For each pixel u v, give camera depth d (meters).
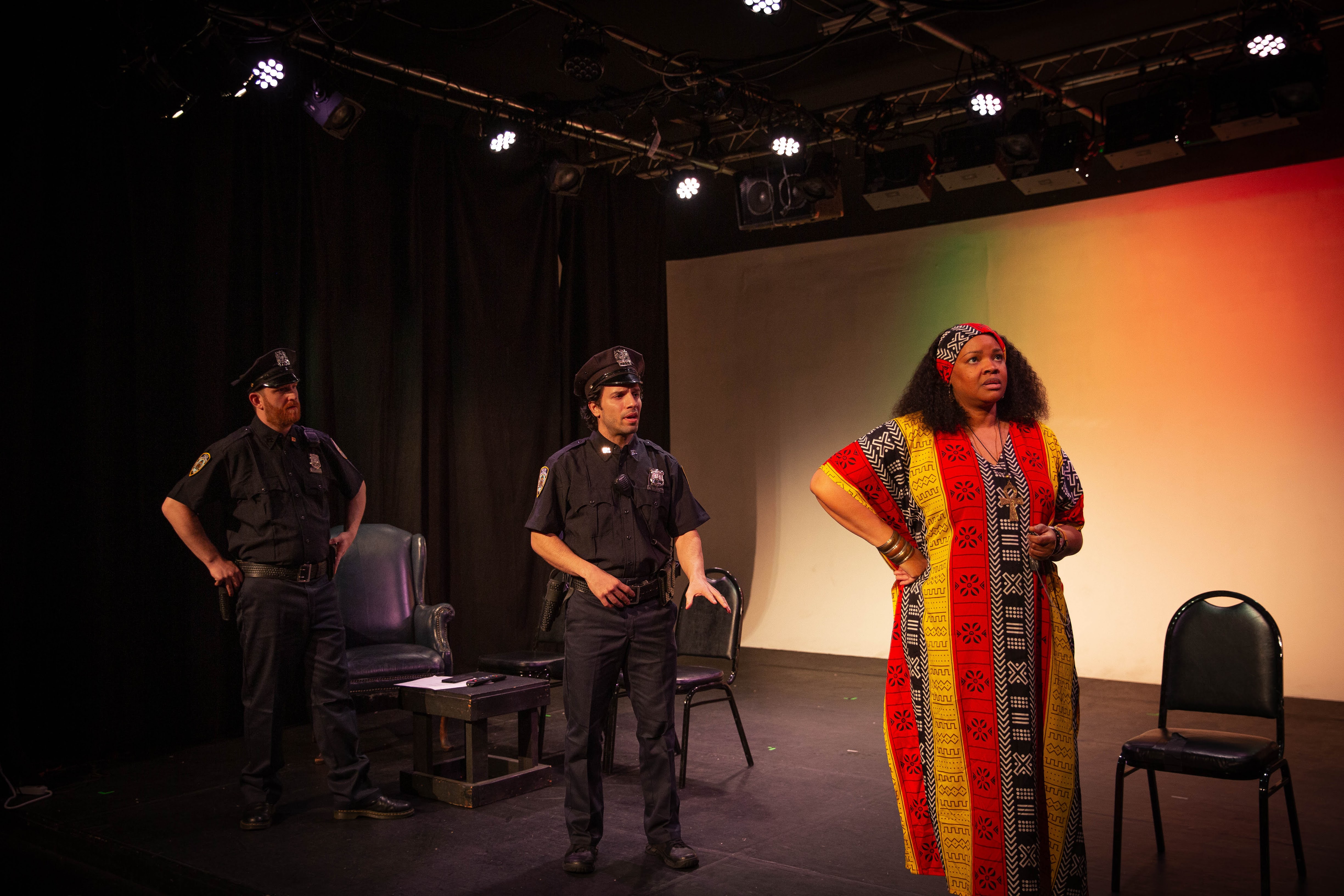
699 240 8.12
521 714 4.15
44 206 4.47
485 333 6.44
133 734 4.67
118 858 3.41
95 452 4.57
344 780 3.69
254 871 3.17
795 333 7.51
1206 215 5.95
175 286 4.91
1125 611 6.18
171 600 4.84
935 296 6.93
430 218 6.12
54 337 4.50
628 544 3.10
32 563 4.39
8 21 4.29
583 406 3.29
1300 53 4.95
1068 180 5.92
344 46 5.14
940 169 6.06
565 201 7.05
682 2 5.24
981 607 2.30
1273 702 3.06
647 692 3.13
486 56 5.81
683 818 3.66
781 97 6.56
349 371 5.68
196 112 4.99
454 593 6.32
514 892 2.97
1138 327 6.16
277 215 5.33
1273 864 3.14
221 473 3.67
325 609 3.74
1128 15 5.37
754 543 7.66
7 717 4.19
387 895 2.97
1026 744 2.26
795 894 2.94
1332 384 5.57
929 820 2.40
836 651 7.26
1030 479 2.35
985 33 5.58
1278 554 5.71
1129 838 3.41
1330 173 5.58
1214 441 5.91
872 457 2.47
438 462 6.15
